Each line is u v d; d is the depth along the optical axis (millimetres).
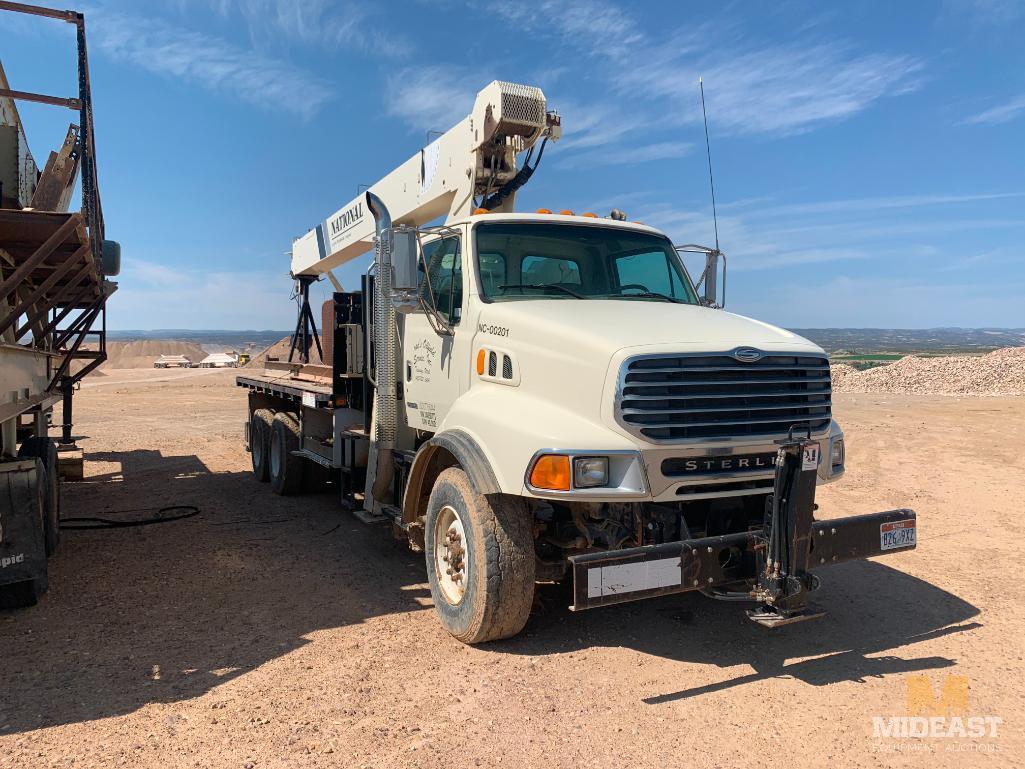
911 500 8320
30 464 4832
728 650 4320
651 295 5520
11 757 3102
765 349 4094
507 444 4043
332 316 7172
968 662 4141
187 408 19844
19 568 4742
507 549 4152
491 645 4371
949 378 25156
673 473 3873
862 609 4996
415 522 5121
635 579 3639
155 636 4457
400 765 3078
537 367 4285
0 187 4746
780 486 3740
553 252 5328
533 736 3328
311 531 7043
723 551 3877
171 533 6918
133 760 3094
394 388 6004
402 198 7492
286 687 3795
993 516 7574
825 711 3576
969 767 3084
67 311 6484
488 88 5891
